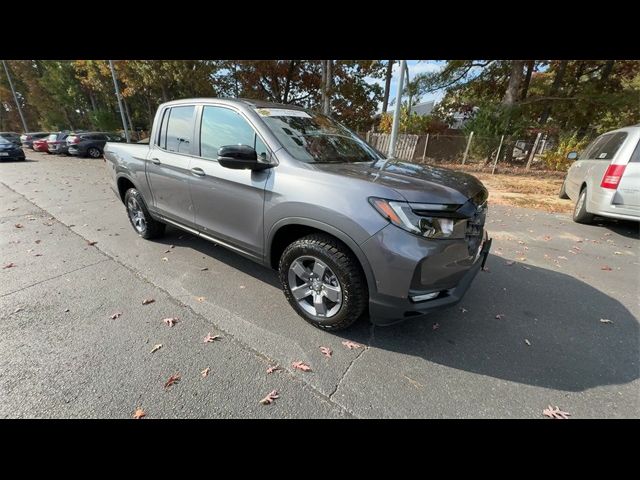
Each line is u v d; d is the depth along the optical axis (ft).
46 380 6.48
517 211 21.34
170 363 7.03
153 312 8.93
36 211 19.39
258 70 74.18
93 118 92.17
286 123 9.23
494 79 55.06
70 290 10.02
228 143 9.34
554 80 53.01
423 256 6.37
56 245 13.75
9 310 8.87
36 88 111.55
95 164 48.24
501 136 42.91
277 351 7.50
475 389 6.54
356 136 11.37
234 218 9.22
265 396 6.26
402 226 6.38
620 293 10.44
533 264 12.64
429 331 8.35
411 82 52.39
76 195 24.35
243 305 9.34
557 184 31.89
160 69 55.83
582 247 14.55
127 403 6.02
